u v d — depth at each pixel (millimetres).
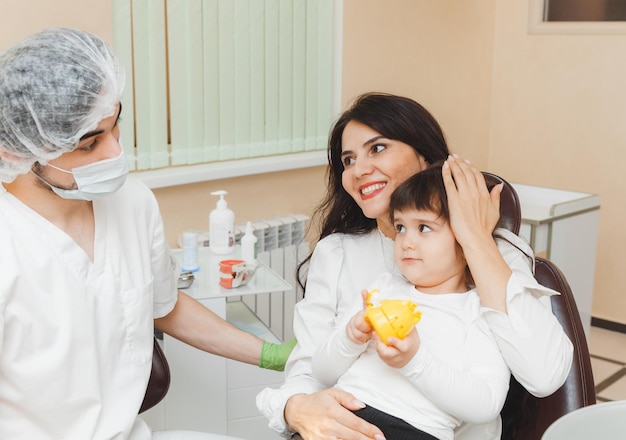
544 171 4012
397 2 3525
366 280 1630
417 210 1409
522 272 1476
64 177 1405
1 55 1389
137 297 1572
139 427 1630
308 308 1673
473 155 4078
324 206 1822
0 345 1357
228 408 2293
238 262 2395
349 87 3428
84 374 1459
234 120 3090
